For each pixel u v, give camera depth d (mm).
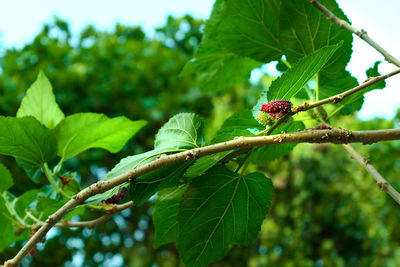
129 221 1570
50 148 545
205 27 630
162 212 538
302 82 478
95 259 1558
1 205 567
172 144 502
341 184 1500
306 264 1528
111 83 1526
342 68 541
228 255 1607
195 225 506
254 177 508
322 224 1595
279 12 546
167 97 1506
